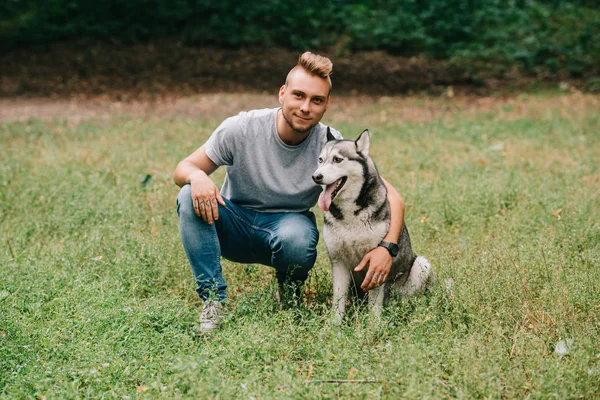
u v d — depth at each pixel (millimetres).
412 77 15734
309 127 3383
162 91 14727
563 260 3988
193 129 10297
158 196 6004
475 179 6656
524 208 5531
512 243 4637
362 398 2539
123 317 3281
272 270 4355
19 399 2562
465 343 2914
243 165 3559
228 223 3672
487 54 16609
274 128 3520
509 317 3268
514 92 14734
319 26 18125
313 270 4230
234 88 14992
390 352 2799
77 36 17781
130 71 16000
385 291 3686
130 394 2648
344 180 3449
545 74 15680
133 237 4684
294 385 2574
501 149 8477
